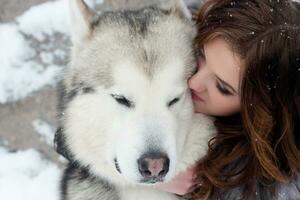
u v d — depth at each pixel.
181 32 1.01
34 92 1.64
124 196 1.08
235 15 0.96
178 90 0.98
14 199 1.52
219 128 1.05
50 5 1.74
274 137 1.02
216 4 1.00
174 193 1.08
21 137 1.62
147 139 0.94
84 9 1.04
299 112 1.02
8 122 1.63
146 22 1.02
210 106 1.01
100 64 0.99
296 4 1.03
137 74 0.96
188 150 1.05
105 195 1.09
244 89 0.96
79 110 1.02
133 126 0.96
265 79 0.97
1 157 1.60
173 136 0.96
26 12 1.74
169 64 0.97
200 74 0.98
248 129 1.00
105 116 0.99
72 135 1.05
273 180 1.05
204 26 1.00
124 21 1.03
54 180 1.54
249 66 0.95
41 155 1.60
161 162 0.94
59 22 1.72
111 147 1.00
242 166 1.05
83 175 1.12
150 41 0.98
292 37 0.97
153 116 0.95
